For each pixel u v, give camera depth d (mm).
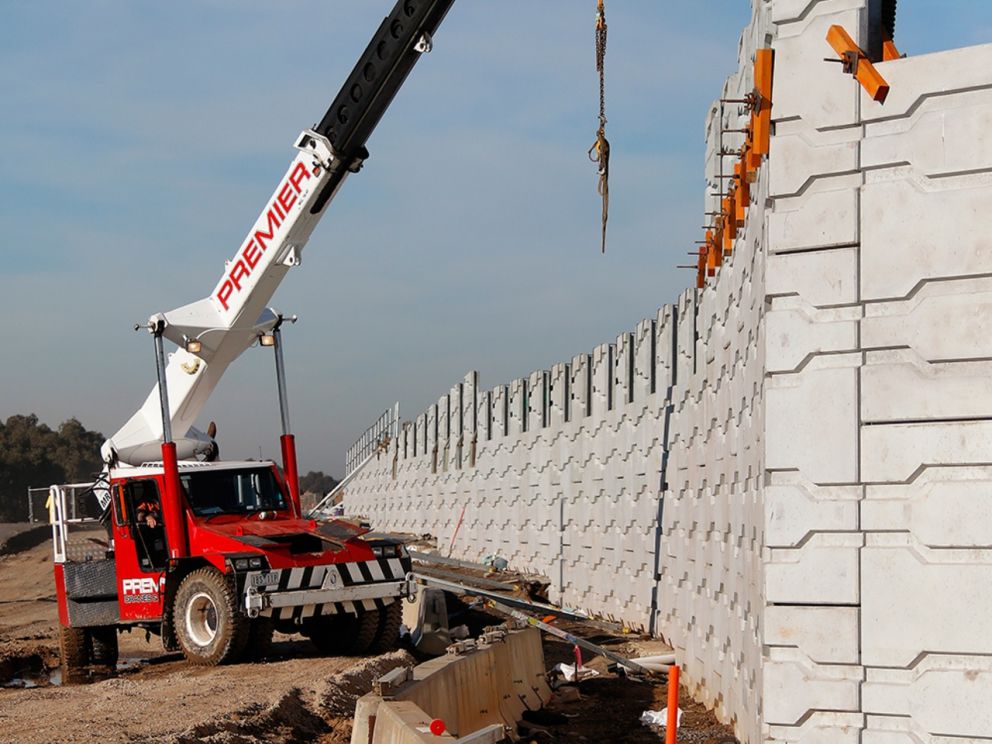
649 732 12117
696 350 15000
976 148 7047
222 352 16500
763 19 9492
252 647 14828
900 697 7105
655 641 17703
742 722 10805
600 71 10203
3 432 97062
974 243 7047
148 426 17266
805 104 7430
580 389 23281
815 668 7297
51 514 16547
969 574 6980
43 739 9977
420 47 13609
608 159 10195
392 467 47562
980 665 6961
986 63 7035
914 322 7168
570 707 13602
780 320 7465
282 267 15781
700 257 14203
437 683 9719
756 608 9688
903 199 7203
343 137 14586
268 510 16312
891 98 7219
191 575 14992
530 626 14969
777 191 7473
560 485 24578
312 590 14719
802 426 7379
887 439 7191
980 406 7020
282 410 16641
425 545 37250
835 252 7359
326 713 11492
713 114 13602
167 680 13555
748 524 10414
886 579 7148
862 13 7340
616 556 20438
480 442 32438
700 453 14289
